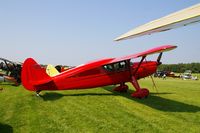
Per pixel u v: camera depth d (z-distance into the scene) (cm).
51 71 1845
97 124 873
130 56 1483
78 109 1088
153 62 1666
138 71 1606
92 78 1473
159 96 1555
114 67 1516
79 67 1450
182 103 1312
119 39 1188
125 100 1340
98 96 1444
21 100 1259
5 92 1554
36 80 1351
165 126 869
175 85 2634
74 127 838
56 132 789
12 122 883
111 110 1085
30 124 863
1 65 2045
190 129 845
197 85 2750
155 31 793
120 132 796
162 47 1343
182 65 13638
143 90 1436
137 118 962
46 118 937
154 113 1055
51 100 1278
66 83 1410
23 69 1339
